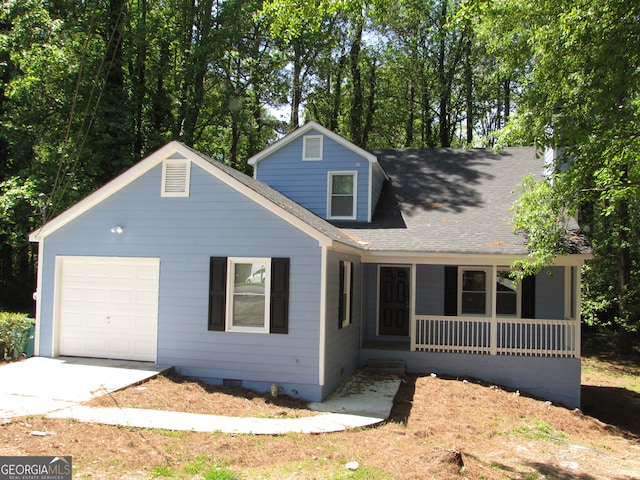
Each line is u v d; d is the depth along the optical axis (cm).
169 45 2328
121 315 1127
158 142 2184
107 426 721
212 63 2372
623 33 716
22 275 2441
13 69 2114
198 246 1077
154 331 1104
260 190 1177
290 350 1020
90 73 1978
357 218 1521
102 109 1975
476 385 1222
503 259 1259
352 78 2981
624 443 980
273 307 1031
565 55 850
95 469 577
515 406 1096
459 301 1505
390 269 1571
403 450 720
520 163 1738
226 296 1055
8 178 2069
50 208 1761
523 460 766
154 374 1002
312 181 1573
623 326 1945
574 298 1330
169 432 721
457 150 1878
